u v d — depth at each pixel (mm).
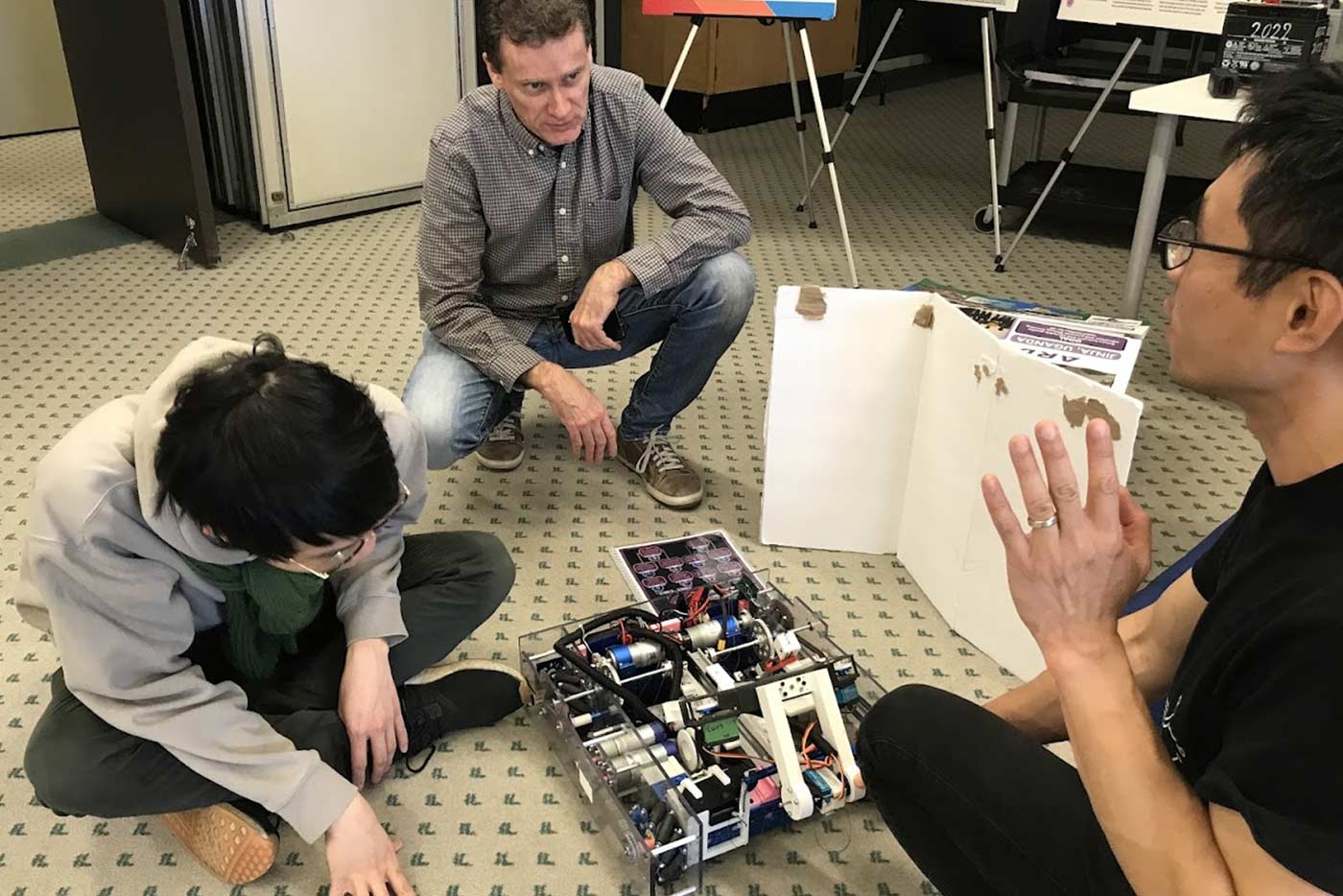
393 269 3131
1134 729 762
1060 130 4965
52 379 2381
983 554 1599
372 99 3430
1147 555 842
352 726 1235
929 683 1576
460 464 2129
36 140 4230
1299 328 687
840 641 1665
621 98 1782
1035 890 924
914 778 1021
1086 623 794
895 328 1706
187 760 1114
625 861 1282
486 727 1491
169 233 3143
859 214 3764
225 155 3410
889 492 1842
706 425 2309
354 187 3512
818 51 5086
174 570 1085
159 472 927
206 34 3223
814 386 1766
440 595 1385
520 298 1923
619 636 1474
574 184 1804
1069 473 771
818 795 1258
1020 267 3291
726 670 1465
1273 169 674
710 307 1898
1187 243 746
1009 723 1056
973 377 1559
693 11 2727
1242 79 2162
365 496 922
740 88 4738
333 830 1144
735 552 1732
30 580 1126
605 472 2129
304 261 3162
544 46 1540
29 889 1219
